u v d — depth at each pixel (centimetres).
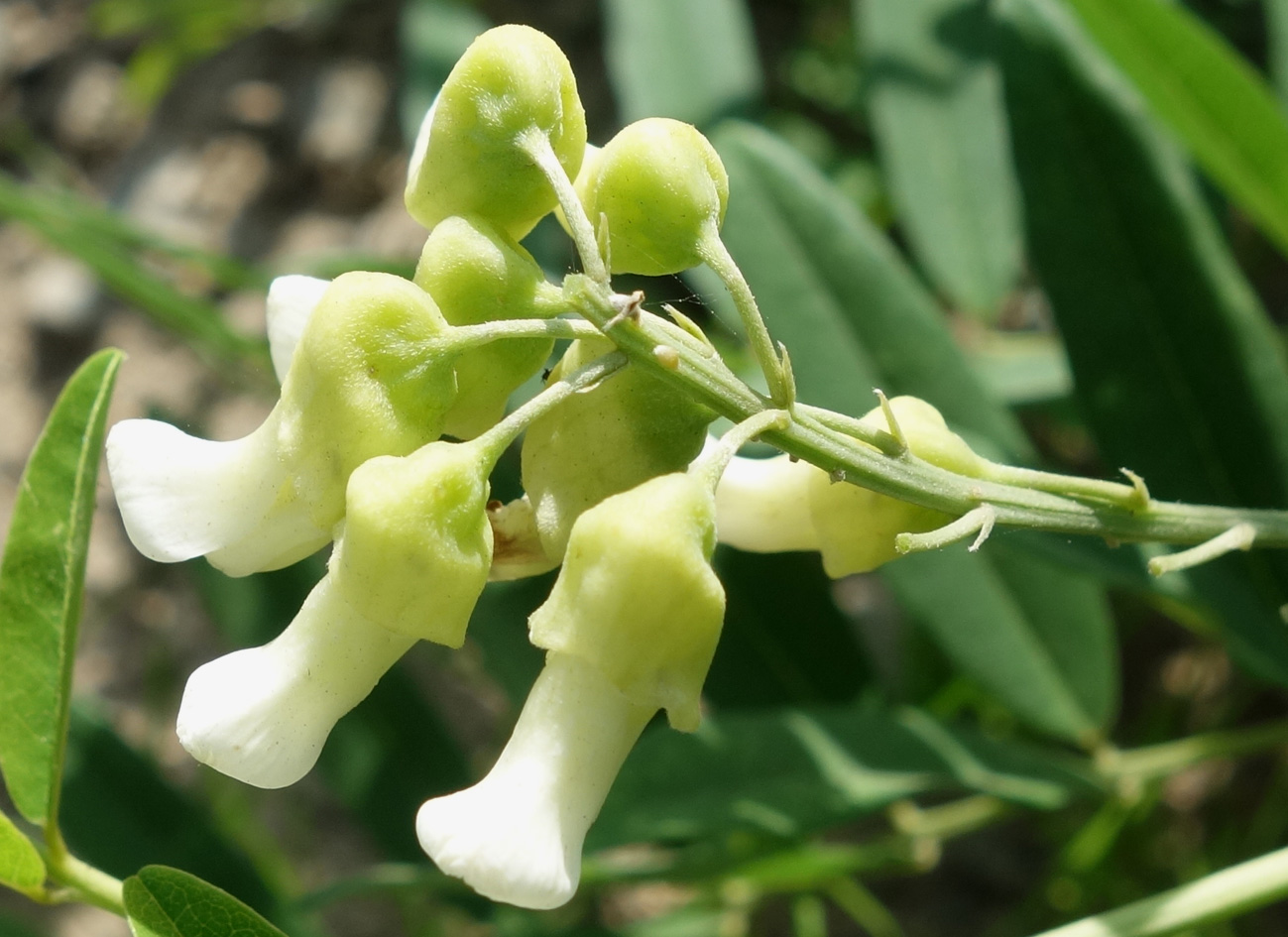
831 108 22
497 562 9
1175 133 12
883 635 20
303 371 8
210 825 13
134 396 25
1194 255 12
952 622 13
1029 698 13
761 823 12
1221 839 18
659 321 9
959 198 15
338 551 8
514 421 8
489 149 9
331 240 26
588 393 9
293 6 28
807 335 13
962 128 15
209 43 27
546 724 8
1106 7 11
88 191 28
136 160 28
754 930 20
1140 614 19
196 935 9
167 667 22
